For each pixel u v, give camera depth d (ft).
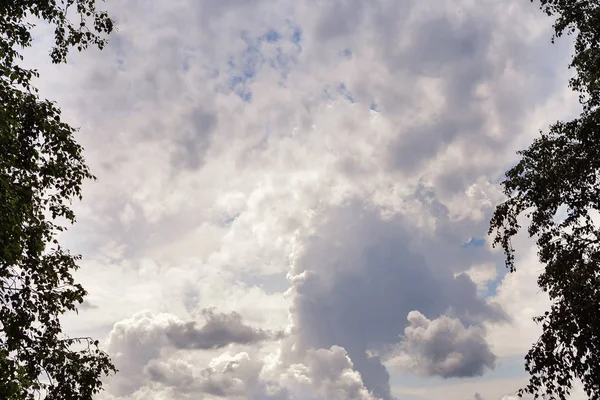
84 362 54.49
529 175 55.42
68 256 54.34
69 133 52.65
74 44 55.93
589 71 54.54
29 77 49.16
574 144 54.29
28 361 50.72
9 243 42.16
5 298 49.55
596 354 49.73
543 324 52.44
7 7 50.72
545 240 55.06
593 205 52.90
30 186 48.85
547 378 51.62
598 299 49.24
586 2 54.80
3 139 43.60
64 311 53.31
